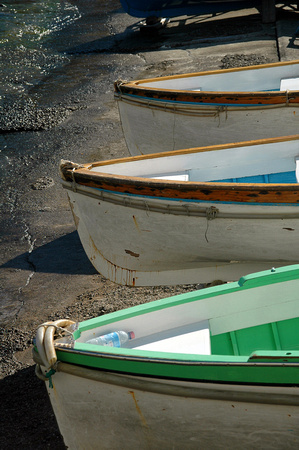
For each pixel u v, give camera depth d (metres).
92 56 16.38
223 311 3.87
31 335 5.47
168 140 7.32
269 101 6.47
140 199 4.78
